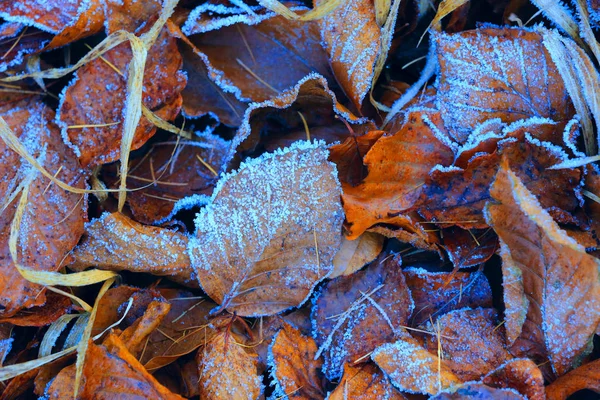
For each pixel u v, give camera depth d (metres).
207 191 0.71
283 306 0.69
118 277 0.70
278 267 0.69
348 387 0.68
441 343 0.68
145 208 0.70
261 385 0.68
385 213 0.68
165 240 0.69
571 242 0.65
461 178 0.68
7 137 0.68
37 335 0.69
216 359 0.68
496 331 0.68
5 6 0.68
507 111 0.69
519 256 0.67
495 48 0.69
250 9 0.70
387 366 0.67
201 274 0.69
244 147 0.71
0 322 0.68
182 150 0.71
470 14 0.72
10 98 0.69
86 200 0.69
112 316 0.69
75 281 0.68
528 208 0.65
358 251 0.70
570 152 0.69
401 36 0.71
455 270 0.69
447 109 0.69
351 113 0.69
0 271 0.68
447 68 0.69
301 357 0.69
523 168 0.68
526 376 0.66
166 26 0.69
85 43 0.70
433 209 0.69
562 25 0.70
